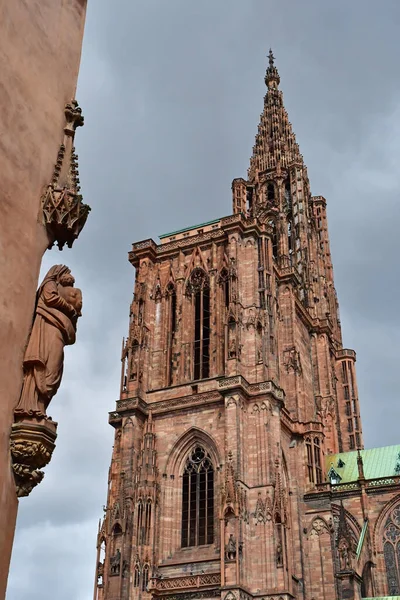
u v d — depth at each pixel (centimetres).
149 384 10312
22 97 2600
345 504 10656
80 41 3097
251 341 9950
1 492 2200
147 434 9681
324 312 14475
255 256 10650
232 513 8419
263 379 9575
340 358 14350
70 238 2761
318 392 12712
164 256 11338
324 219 16575
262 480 8862
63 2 3005
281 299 11756
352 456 12131
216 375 9950
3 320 2302
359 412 13838
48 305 2516
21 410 2319
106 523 9106
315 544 9938
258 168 16075
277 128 16588
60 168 2770
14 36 2603
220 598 8225
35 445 2292
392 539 10225
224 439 9244
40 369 2395
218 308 10462
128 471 9362
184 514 9250
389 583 9969
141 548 8819
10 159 2469
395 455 11800
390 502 10419
